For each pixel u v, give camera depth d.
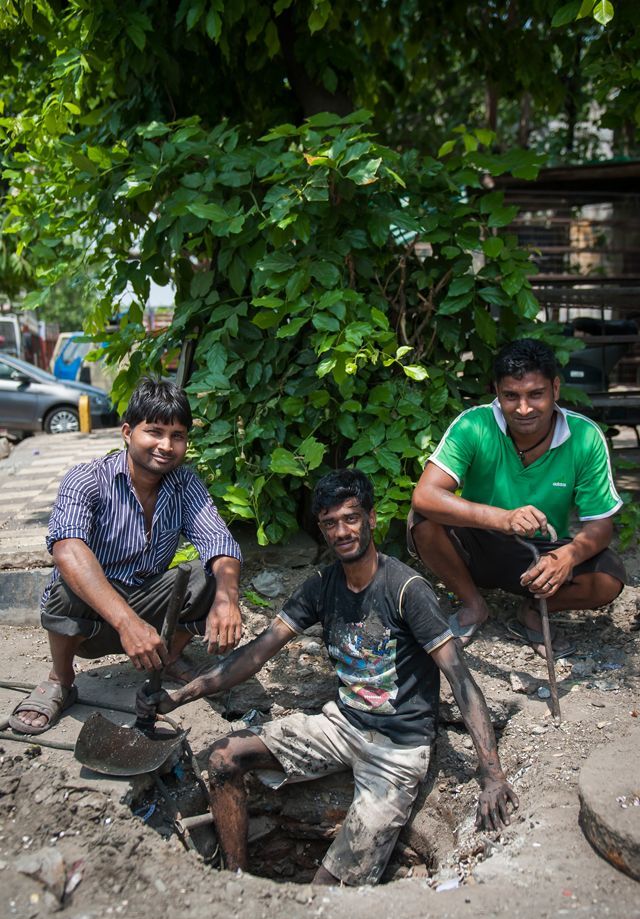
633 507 4.27
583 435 3.32
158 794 2.96
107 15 4.35
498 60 6.46
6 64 5.46
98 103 5.43
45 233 5.01
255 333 4.23
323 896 2.42
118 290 4.50
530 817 2.66
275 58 5.34
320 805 3.30
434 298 4.37
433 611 2.81
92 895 2.35
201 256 4.80
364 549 2.81
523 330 4.39
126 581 3.07
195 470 4.21
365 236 4.09
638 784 2.54
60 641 3.02
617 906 2.22
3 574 4.06
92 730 2.73
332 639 2.97
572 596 3.50
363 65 5.94
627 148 10.97
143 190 4.04
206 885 2.42
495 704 3.29
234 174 4.03
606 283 6.52
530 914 2.21
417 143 9.36
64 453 8.03
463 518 3.23
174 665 3.44
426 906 2.31
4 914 2.24
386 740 2.94
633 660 3.61
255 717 3.47
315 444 3.92
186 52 4.99
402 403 4.10
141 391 2.94
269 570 4.25
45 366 21.95
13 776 2.76
